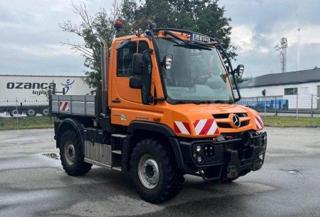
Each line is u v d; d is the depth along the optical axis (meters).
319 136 20.39
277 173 10.29
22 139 20.30
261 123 7.90
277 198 7.79
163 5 37.78
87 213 6.86
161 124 7.22
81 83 47.59
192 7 40.81
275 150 14.87
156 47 7.43
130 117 7.89
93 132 9.09
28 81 45.28
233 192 8.26
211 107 7.38
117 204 7.39
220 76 8.30
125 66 8.09
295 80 60.12
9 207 7.20
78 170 9.71
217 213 6.84
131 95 7.91
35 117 42.97
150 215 6.73
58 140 10.49
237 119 7.25
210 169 7.21
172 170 7.20
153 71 7.38
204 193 8.17
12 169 10.91
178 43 7.75
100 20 37.12
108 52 8.74
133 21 35.62
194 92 7.66
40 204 7.39
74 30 37.38
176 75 7.54
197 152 6.77
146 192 7.47
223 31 39.53
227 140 7.09
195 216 6.68
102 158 8.80
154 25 7.88
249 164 7.41
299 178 9.67
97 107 8.84
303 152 14.32
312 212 6.89
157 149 7.28
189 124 6.77
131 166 7.81
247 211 6.95
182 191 8.32
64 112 10.33
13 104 44.72
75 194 8.10
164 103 7.26
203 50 8.16
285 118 35.94
